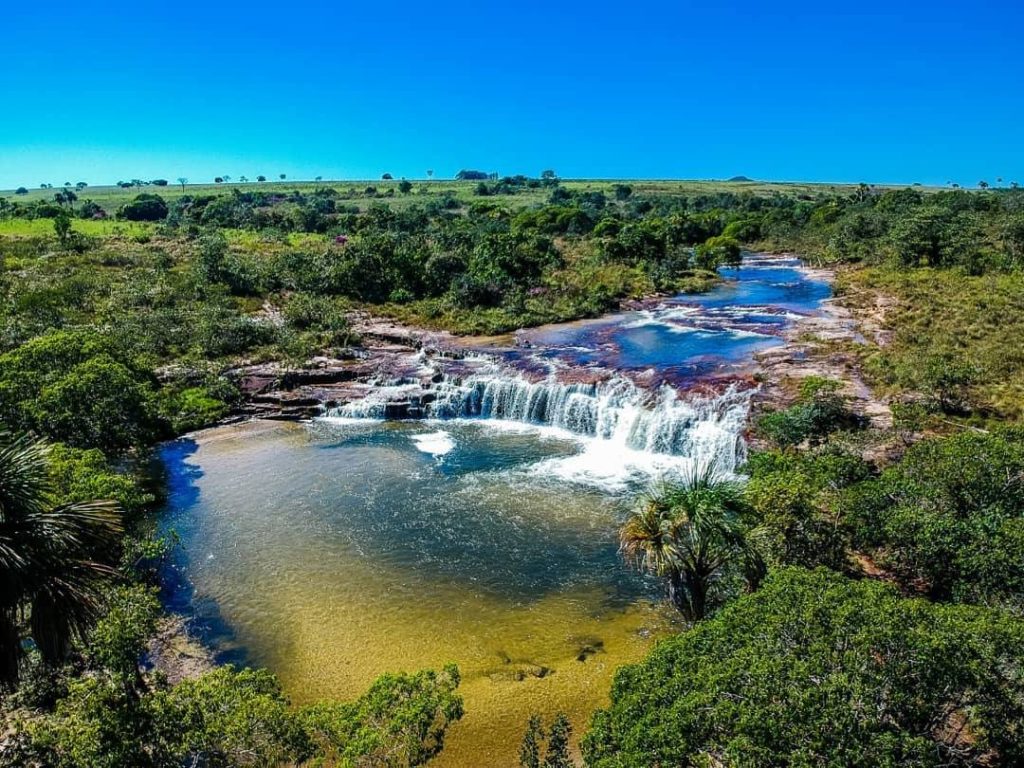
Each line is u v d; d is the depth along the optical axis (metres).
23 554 14.97
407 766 18.28
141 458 45.78
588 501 39.75
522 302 83.62
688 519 23.27
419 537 35.56
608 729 15.92
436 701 17.66
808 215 167.25
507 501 39.84
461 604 29.58
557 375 57.09
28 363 43.88
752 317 77.56
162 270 94.00
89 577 16.25
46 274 88.06
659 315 81.31
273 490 41.59
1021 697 15.06
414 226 141.50
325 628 28.02
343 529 36.53
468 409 56.97
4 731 18.86
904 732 13.75
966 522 24.59
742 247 150.38
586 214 158.12
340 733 16.89
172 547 34.53
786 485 26.53
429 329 77.06
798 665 14.63
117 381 43.25
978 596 22.73
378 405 55.81
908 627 15.59
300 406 56.31
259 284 90.38
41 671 20.50
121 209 169.38
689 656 16.61
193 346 65.31
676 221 145.88
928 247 96.12
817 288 97.69
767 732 13.50
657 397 50.62
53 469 29.14
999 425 35.84
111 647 20.19
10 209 162.12
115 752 15.18
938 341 57.44
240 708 16.80
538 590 30.59
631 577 31.53
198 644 27.06
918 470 28.17
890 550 26.50
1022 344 54.72
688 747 14.07
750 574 23.64
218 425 53.41
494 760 20.61
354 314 81.81
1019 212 106.06
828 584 17.81
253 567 32.72
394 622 28.36
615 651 26.12
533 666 25.36
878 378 48.91
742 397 48.22
